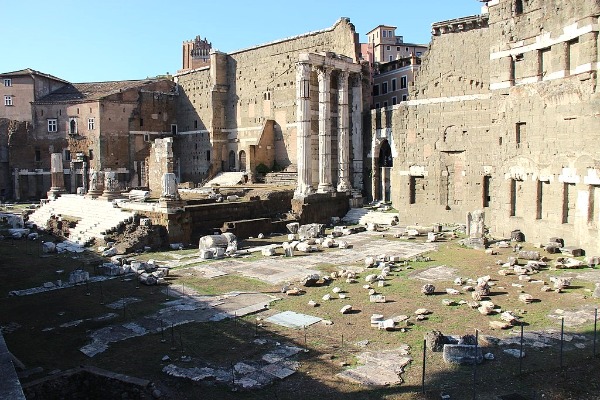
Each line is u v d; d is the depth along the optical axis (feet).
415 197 160.25
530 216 117.80
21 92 281.13
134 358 55.57
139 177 281.74
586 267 90.79
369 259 100.53
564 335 58.13
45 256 114.42
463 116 147.43
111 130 271.90
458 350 51.49
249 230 140.46
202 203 152.46
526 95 118.52
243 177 227.40
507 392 44.45
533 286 79.51
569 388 44.45
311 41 217.56
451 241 125.90
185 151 288.51
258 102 246.88
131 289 85.46
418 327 62.90
